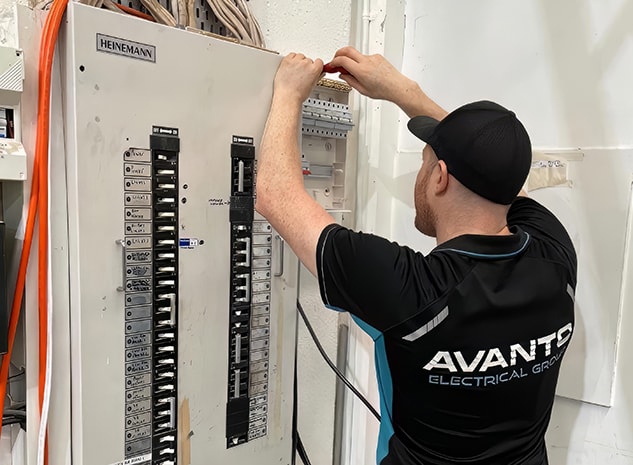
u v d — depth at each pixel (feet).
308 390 4.49
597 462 3.73
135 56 2.60
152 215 2.76
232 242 3.15
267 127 3.11
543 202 3.87
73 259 2.57
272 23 3.87
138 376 2.80
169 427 2.95
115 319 2.68
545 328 2.79
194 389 3.05
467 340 2.60
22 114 2.45
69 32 2.40
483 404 2.71
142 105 2.66
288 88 3.20
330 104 3.84
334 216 4.46
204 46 2.87
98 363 2.64
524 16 3.94
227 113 3.02
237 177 3.12
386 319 2.63
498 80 4.11
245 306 3.27
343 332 4.74
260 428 3.45
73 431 2.68
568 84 3.75
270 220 2.98
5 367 2.43
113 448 2.73
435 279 2.63
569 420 3.84
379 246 2.68
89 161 2.51
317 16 4.18
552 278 2.86
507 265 2.76
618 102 3.54
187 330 2.98
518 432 2.87
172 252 2.86
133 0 3.13
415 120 3.33
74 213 2.52
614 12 3.52
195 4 3.37
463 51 4.29
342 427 4.81
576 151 3.68
